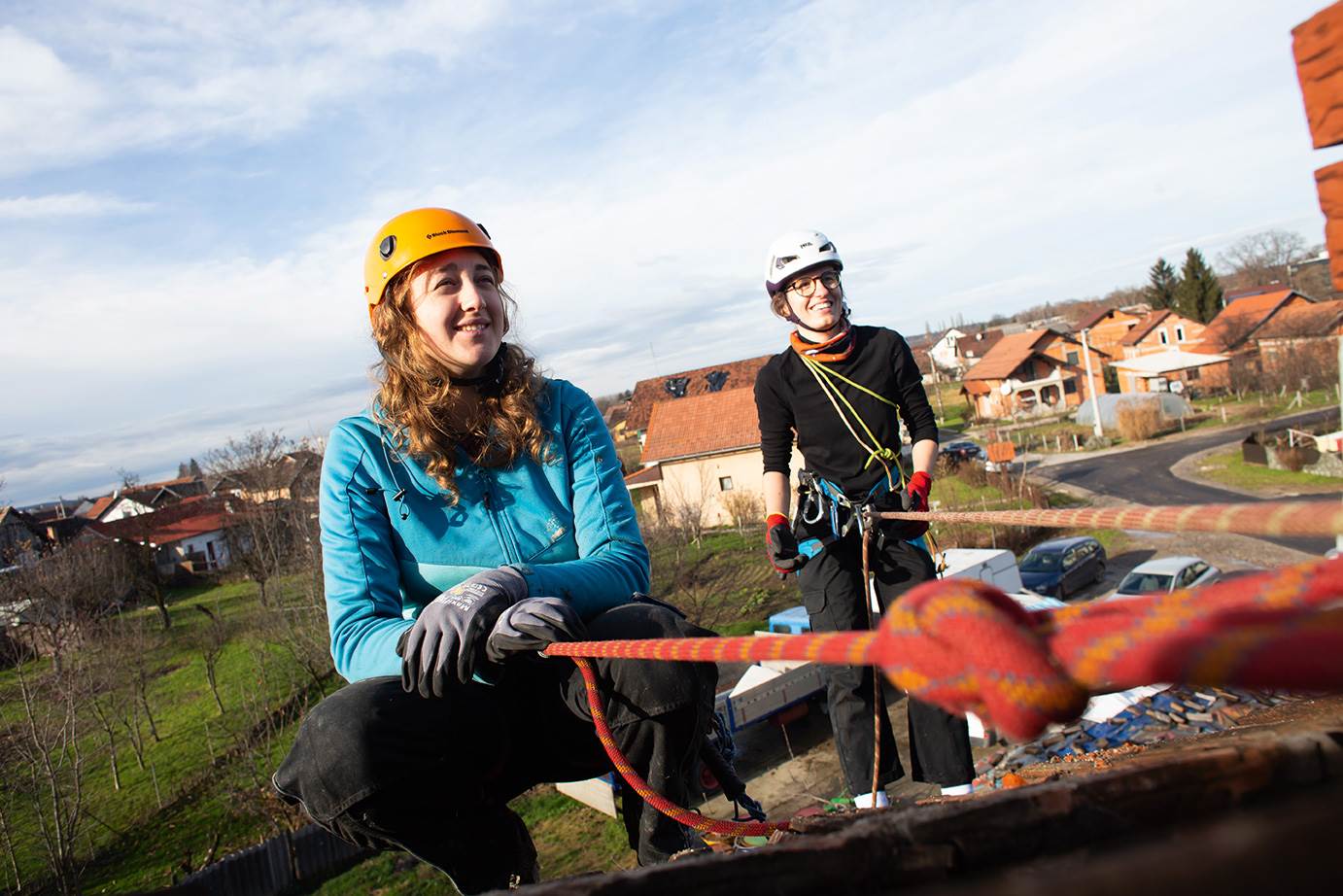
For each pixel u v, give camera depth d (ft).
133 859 64.03
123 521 177.88
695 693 6.52
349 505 7.63
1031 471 144.46
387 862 57.72
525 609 6.28
